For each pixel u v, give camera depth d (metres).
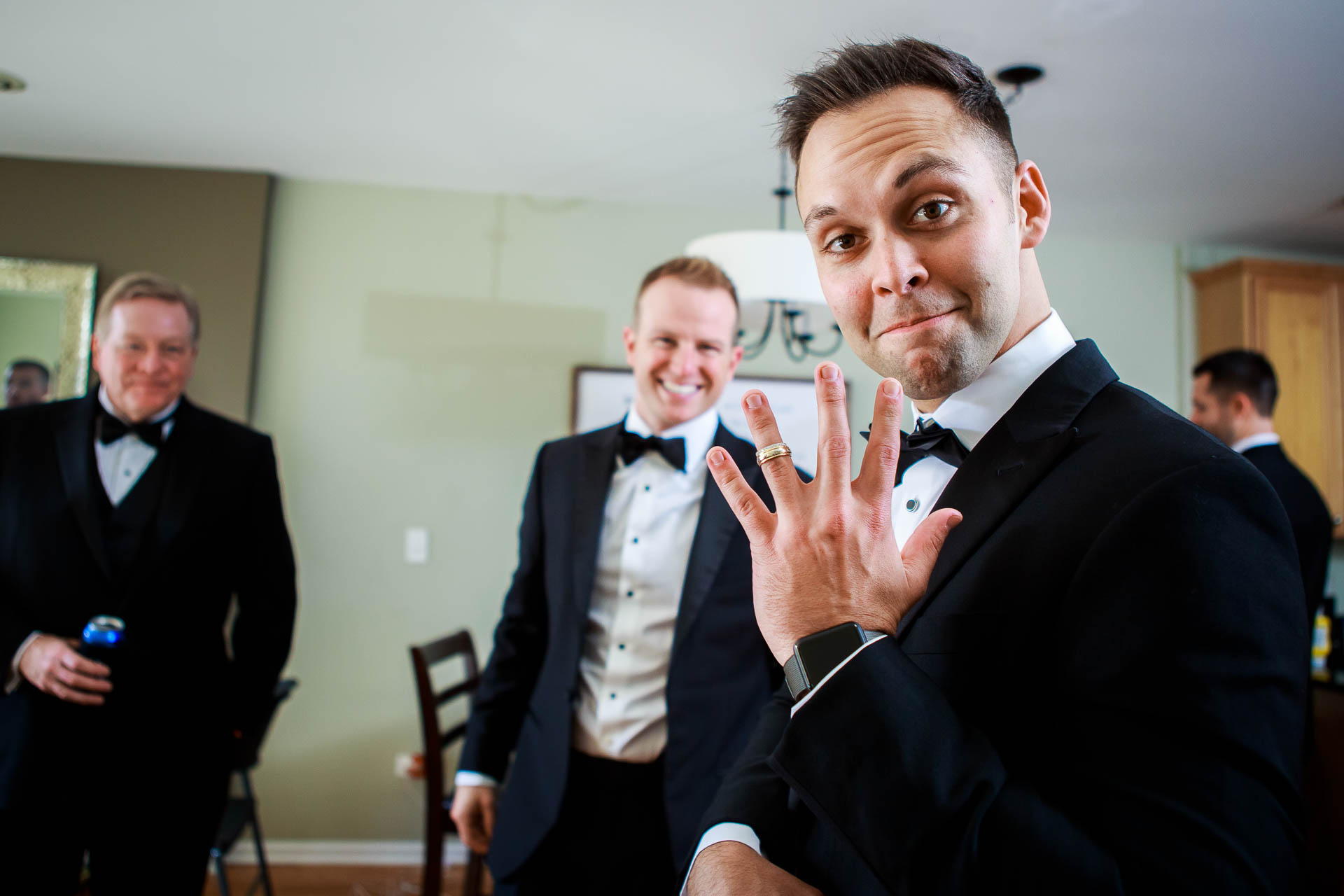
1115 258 3.57
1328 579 3.53
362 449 3.15
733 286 1.52
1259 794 0.45
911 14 2.01
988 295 0.60
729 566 1.33
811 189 0.64
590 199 3.31
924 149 0.59
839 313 0.65
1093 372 0.64
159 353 1.57
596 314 3.28
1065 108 2.44
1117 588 0.50
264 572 1.69
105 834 1.42
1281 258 3.70
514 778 1.36
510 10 2.06
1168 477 0.51
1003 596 0.56
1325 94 2.33
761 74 2.31
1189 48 2.12
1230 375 2.63
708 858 0.66
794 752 0.52
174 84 2.47
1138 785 0.46
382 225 3.22
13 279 2.94
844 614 0.55
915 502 0.73
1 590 1.49
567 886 1.28
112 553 1.52
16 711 1.39
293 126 2.73
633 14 2.06
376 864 3.00
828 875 0.63
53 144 2.90
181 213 3.04
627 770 1.30
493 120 2.66
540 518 1.55
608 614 1.40
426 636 3.12
